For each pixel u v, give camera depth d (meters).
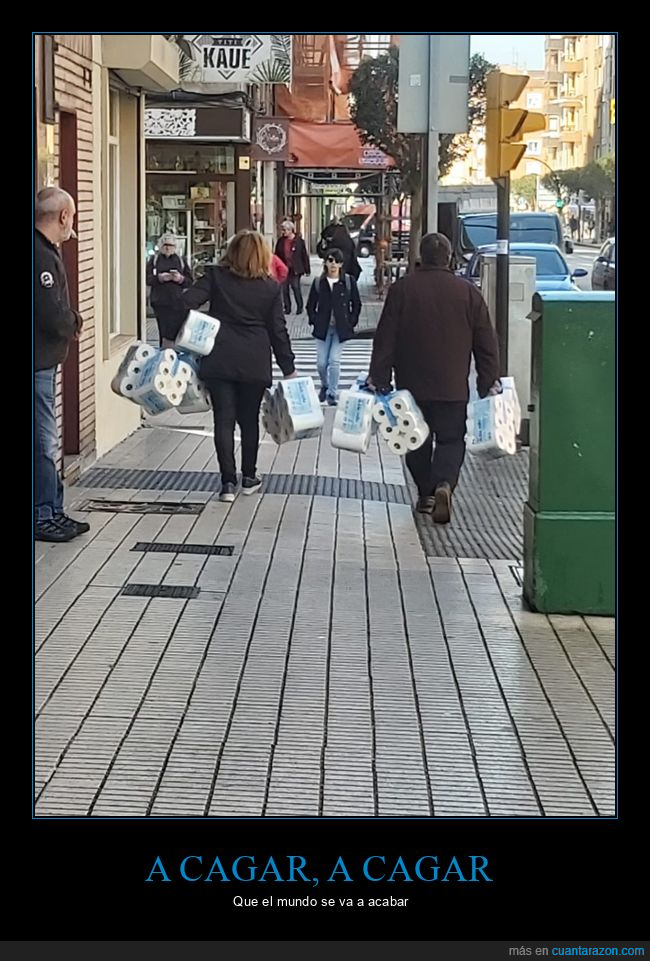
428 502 10.73
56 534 9.14
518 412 10.23
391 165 32.31
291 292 36.78
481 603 8.06
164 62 13.53
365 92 32.06
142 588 8.09
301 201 56.75
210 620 7.49
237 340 10.54
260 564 8.80
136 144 14.91
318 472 12.38
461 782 5.43
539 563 7.82
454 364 10.13
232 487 10.80
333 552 9.22
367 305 35.59
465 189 36.72
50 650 6.87
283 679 6.56
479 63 32.88
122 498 10.76
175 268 17.84
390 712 6.16
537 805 5.25
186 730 5.85
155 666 6.68
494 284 15.09
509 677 6.70
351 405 10.02
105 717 5.96
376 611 7.81
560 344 7.64
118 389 10.44
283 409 10.74
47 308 8.57
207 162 28.95
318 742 5.78
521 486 12.35
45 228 8.59
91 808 5.10
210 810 5.13
